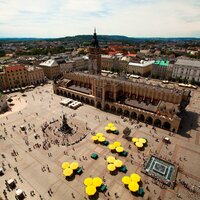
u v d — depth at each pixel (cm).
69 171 6184
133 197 5500
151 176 6284
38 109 11838
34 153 7488
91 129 9350
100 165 6819
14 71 15725
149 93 10538
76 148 7819
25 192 5678
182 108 9794
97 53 15312
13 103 12812
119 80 12562
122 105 10819
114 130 8862
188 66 17838
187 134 8962
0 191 5703
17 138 8556
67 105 12469
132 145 8025
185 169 6650
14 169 6594
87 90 13312
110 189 5772
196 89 16625
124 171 6500
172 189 5803
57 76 19850
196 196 5566
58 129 9312
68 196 5547
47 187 5859
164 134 8950
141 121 10231
